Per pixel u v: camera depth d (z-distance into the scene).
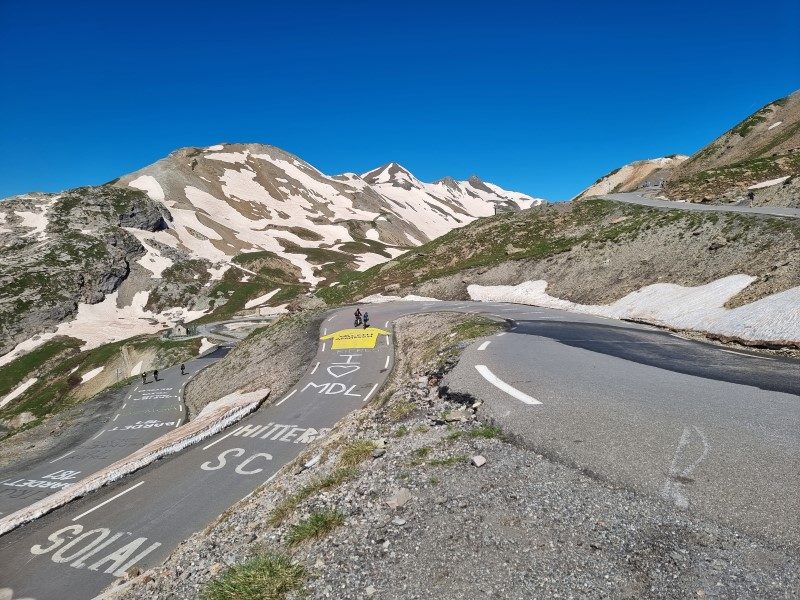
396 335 35.38
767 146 75.25
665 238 38.06
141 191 169.75
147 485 16.55
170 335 90.31
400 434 8.15
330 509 5.82
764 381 9.23
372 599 3.88
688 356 13.12
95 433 40.16
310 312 51.62
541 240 59.97
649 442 6.06
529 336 18.69
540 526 4.44
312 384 26.97
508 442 6.67
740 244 30.44
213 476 16.92
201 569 6.27
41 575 11.84
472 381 10.35
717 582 3.47
